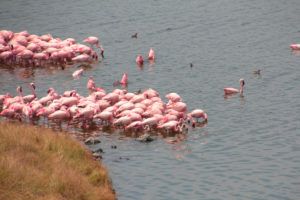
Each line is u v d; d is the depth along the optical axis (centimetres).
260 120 4672
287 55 6281
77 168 3500
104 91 5200
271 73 5762
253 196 3525
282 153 4094
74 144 3744
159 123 4478
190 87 5453
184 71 5894
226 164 3947
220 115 4794
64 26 7512
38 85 5600
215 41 6838
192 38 6981
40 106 4762
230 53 6412
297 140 4291
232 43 6738
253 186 3647
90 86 5416
